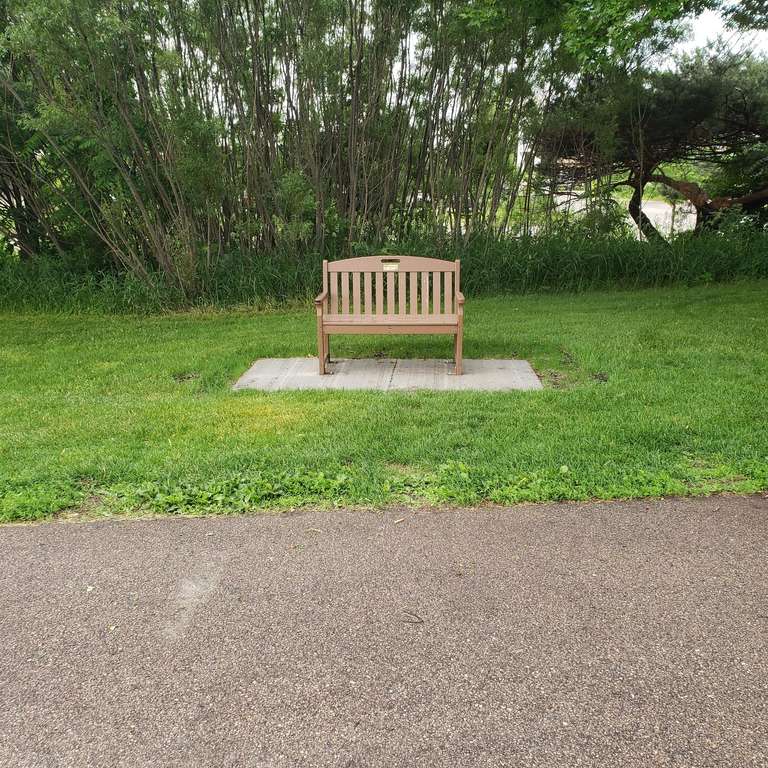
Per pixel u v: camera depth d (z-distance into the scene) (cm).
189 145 855
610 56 838
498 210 1146
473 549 295
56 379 573
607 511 325
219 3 871
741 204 1384
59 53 778
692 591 262
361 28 933
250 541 305
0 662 230
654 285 1035
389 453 390
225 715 205
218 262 966
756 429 411
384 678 219
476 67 1023
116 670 225
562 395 492
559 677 218
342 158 1034
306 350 668
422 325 560
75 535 313
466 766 185
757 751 188
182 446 407
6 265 1006
